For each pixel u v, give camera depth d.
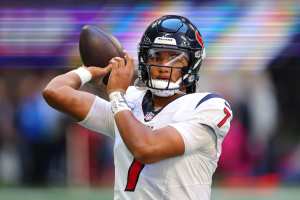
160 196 11.17
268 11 27.41
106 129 12.02
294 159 29.80
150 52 11.29
